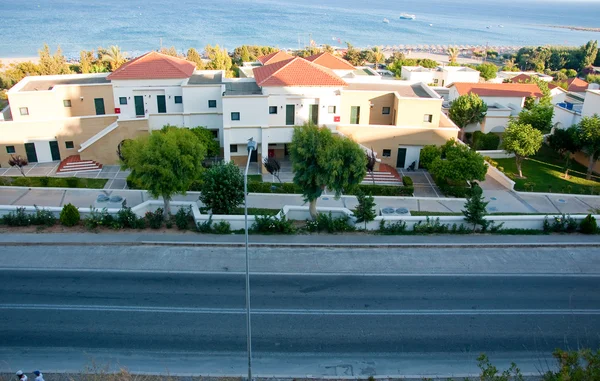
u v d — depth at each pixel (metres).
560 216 30.67
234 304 21.16
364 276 23.86
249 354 16.39
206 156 40.50
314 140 27.89
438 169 36.75
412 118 41.72
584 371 13.14
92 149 39.59
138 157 27.33
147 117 40.25
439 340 19.34
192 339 18.89
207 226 27.72
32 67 68.88
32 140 39.81
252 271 23.95
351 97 42.66
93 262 24.23
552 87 76.69
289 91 39.38
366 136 41.00
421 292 22.61
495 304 21.91
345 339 19.19
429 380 16.95
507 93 56.19
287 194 34.41
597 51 126.62
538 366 18.12
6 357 17.58
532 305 21.97
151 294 21.69
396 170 41.53
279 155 42.62
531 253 26.94
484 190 37.66
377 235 28.36
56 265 23.81
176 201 31.14
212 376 17.09
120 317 20.00
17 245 25.55
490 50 165.38
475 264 25.48
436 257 26.06
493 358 18.47
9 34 182.62
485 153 46.41
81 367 17.22
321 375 17.31
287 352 18.36
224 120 38.88
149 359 17.77
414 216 29.52
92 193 33.59
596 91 45.12
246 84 44.06
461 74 69.12
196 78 45.38
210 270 23.95
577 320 21.00
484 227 29.25
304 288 22.59
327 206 32.72
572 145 43.59
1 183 33.88
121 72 41.28
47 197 32.44
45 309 20.33
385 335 19.50
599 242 28.25
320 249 26.47
